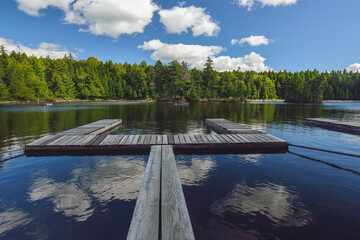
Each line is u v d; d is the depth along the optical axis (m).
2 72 64.31
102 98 99.44
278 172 7.57
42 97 73.19
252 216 4.66
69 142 10.95
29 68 72.19
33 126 18.34
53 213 4.79
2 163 8.45
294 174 7.36
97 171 7.59
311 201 5.38
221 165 8.39
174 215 4.08
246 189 6.08
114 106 53.69
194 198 5.50
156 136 12.58
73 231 4.16
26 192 5.83
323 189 6.12
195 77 100.31
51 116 27.19
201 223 4.39
